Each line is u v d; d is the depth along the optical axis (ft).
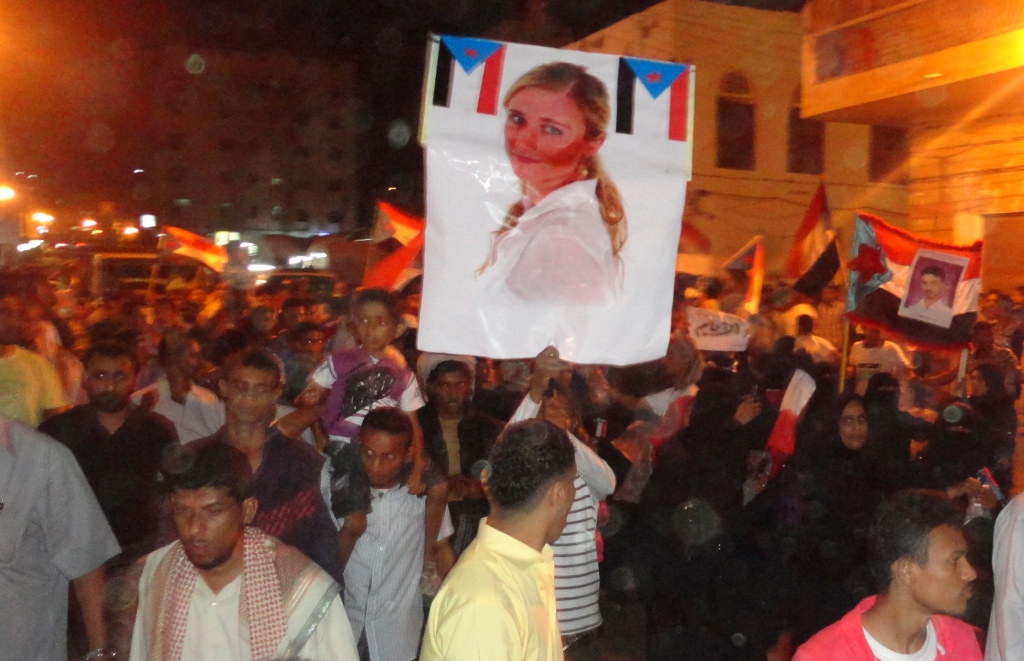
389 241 32.94
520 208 11.74
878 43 31.42
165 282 54.85
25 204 68.18
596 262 11.84
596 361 11.85
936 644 9.22
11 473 11.05
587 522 14.47
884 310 23.73
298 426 14.67
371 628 13.43
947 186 38.22
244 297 40.14
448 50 11.64
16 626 11.05
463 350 11.69
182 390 18.61
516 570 8.69
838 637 9.07
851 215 58.85
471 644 8.04
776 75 57.72
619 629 22.06
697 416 17.87
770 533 17.26
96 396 14.48
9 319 17.11
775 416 17.83
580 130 11.78
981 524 12.09
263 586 9.02
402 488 13.69
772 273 57.88
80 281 54.03
